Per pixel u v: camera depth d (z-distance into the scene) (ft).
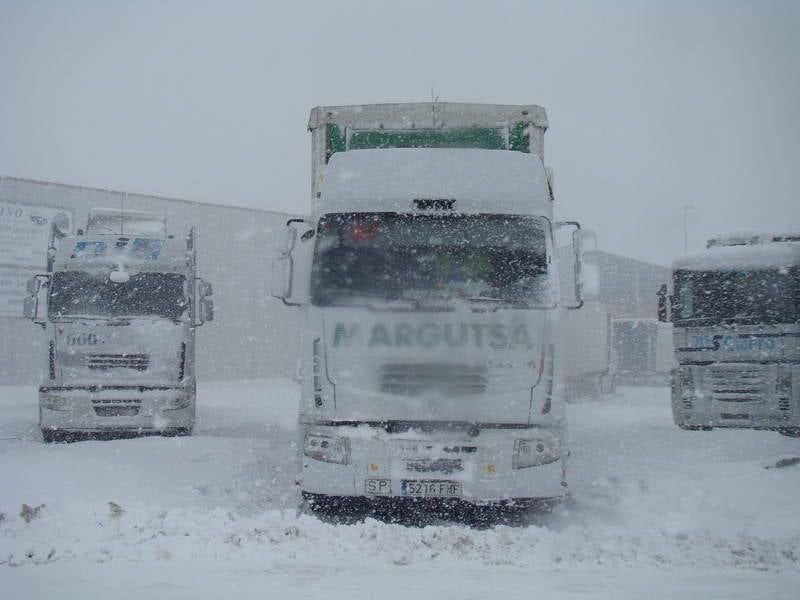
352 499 24.11
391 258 25.44
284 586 16.38
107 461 32.60
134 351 42.24
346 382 24.30
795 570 18.78
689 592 16.31
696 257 46.52
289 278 26.45
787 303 44.14
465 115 31.17
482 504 23.58
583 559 19.63
